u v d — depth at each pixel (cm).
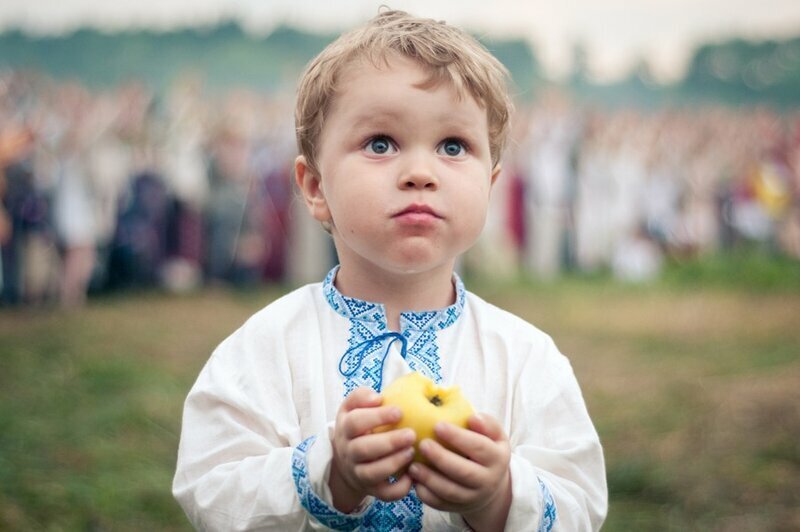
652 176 1137
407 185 167
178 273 987
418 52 171
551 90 1160
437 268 183
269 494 161
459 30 186
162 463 454
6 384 599
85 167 941
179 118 1003
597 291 1035
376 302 182
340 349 179
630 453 481
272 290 998
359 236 169
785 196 1159
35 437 483
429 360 179
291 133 1032
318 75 180
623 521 390
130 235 964
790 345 782
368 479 148
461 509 152
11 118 923
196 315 872
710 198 1151
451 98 170
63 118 945
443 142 172
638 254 1126
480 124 175
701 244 1148
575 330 837
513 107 198
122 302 926
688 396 605
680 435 516
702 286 1079
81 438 486
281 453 164
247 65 1041
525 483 159
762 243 1158
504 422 176
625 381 651
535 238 1098
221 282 1002
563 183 1104
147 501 402
